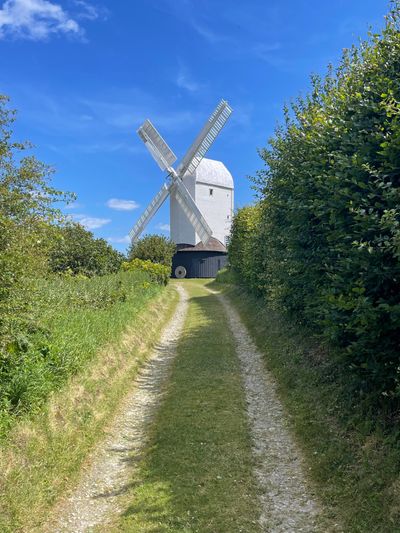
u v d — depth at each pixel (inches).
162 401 361.7
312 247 329.4
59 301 417.1
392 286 221.0
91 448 275.1
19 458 218.8
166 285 1250.6
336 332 246.4
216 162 2191.2
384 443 226.5
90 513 216.8
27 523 197.5
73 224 758.5
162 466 255.3
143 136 1664.6
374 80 260.7
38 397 260.5
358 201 229.0
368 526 187.9
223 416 319.6
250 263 716.0
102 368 365.4
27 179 299.9
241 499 220.2
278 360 428.5
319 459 247.6
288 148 407.8
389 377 229.3
